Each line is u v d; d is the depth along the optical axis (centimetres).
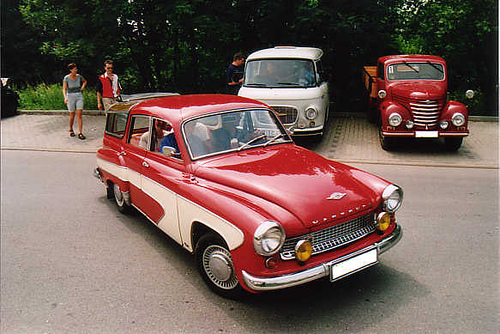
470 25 1292
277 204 382
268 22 1402
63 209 692
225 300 418
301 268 362
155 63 1600
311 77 1016
